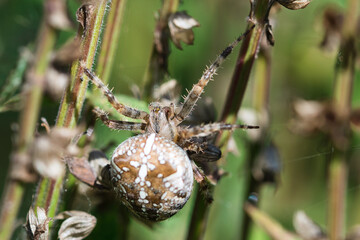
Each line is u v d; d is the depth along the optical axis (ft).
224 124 0.55
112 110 0.57
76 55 0.51
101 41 0.56
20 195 0.50
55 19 0.50
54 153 0.50
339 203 0.59
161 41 0.58
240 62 0.54
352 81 0.58
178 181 0.53
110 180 0.54
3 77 0.63
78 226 0.54
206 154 0.55
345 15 0.58
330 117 0.58
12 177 0.50
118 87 0.68
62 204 0.56
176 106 0.58
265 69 0.61
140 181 0.53
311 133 0.59
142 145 0.54
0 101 0.53
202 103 0.58
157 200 0.53
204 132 0.55
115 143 0.59
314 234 0.59
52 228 0.55
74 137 0.54
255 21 0.53
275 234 0.59
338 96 0.58
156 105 0.57
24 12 0.68
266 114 0.61
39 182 0.53
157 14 0.59
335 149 0.59
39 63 0.50
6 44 0.67
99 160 0.55
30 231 0.52
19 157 0.50
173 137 0.57
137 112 0.57
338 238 0.59
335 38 0.60
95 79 0.54
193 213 0.57
